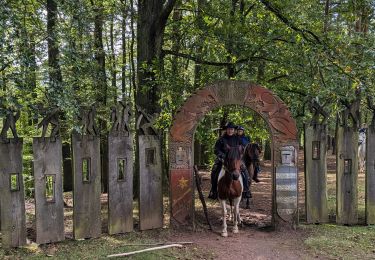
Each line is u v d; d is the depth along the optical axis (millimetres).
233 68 10305
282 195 7984
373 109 8211
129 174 7641
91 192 7262
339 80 8266
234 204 7758
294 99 10156
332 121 9102
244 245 7074
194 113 7938
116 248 6758
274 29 9453
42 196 6797
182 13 12742
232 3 11000
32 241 6934
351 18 10008
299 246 7035
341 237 7434
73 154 7062
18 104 6699
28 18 8930
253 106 7973
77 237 7137
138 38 10680
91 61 9266
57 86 7234
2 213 6438
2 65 6855
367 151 8172
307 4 10297
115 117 7480
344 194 8234
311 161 8227
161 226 7945
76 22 8328
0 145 6387
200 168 18969
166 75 10062
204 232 7832
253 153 9727
